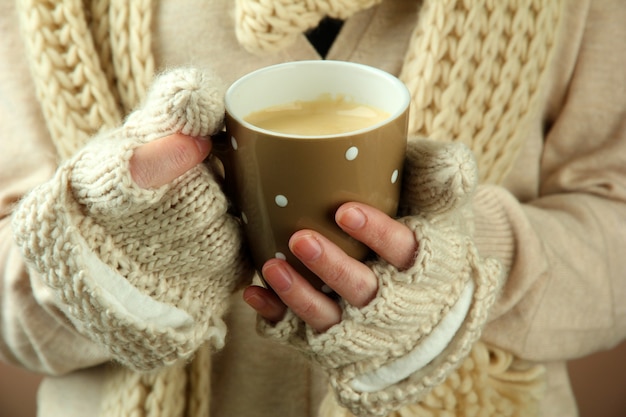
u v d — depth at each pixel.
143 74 0.61
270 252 0.44
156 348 0.44
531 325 0.62
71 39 0.59
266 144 0.39
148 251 0.43
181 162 0.40
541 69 0.62
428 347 0.47
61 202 0.41
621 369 1.09
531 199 0.71
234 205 0.45
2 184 0.66
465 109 0.61
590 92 0.66
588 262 0.63
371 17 0.61
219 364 0.68
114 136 0.41
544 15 0.60
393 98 0.44
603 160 0.67
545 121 0.71
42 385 0.72
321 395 0.67
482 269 0.48
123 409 0.61
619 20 0.64
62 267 0.42
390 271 0.44
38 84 0.60
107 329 0.44
